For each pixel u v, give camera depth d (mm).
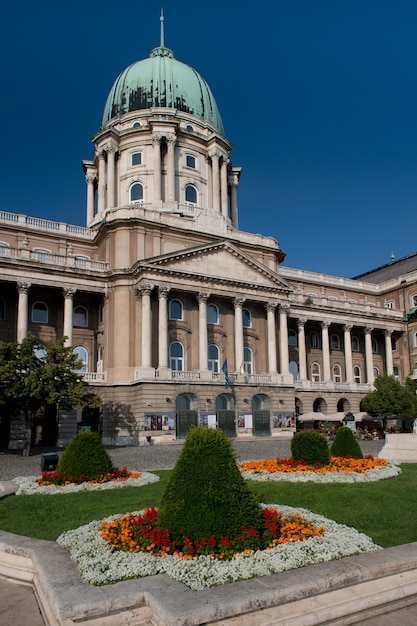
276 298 56344
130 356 48281
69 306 48188
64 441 44562
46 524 12273
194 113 70125
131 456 32281
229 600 6574
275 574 7473
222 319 54406
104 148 65375
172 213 60750
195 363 51156
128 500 15023
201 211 56688
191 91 70875
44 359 37750
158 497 15320
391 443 25969
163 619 6273
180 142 66500
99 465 18875
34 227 53031
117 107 69875
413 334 73062
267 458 29078
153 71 70188
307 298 65188
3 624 7305
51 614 7125
